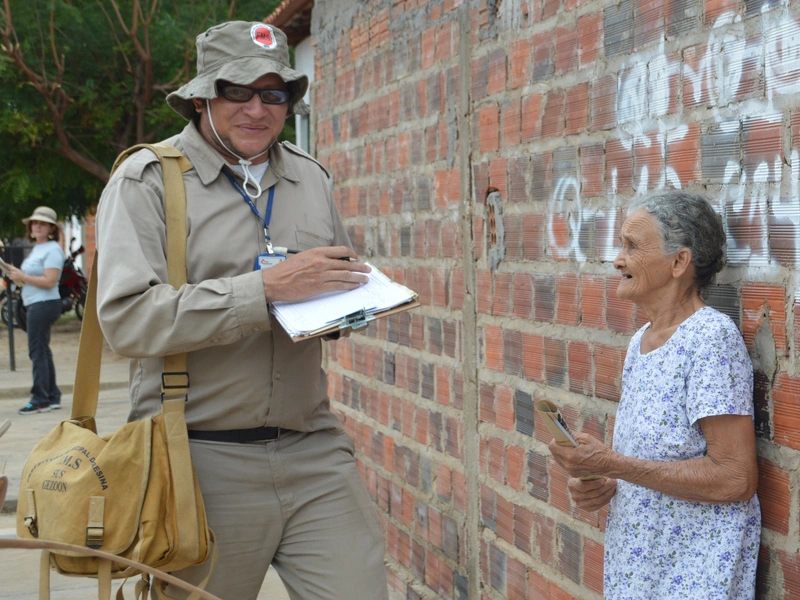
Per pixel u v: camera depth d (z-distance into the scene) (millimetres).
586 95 2895
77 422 2668
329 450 2807
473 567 3744
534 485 3281
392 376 4516
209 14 14805
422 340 4180
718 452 2053
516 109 3326
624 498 2264
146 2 14781
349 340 5102
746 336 2209
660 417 2127
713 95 2330
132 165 2586
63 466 2445
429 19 4027
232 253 2650
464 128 3711
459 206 3785
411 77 4230
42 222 9688
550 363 3156
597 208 2855
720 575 2070
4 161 15242
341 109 5172
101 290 2479
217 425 2629
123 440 2465
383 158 4590
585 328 2947
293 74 2674
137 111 15039
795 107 2062
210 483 2615
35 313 9625
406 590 4359
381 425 4664
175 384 2543
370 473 4832
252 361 2629
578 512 3014
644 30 2605
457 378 3857
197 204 2643
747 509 2115
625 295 2275
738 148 2242
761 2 2164
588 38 2879
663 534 2162
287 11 8070
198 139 2699
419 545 4254
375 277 2613
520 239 3326
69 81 14781
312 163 2998
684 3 2434
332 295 2545
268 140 2693
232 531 2639
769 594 2152
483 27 3551
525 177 3277
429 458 4129
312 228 2840
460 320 3820
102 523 2396
